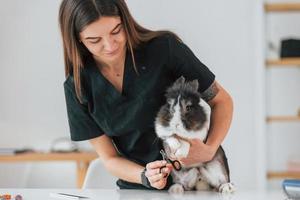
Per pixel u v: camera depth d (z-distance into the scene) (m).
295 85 3.31
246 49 3.31
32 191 1.66
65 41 1.58
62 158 3.02
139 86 1.67
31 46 3.41
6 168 3.45
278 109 3.33
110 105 1.70
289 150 3.31
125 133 1.74
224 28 3.32
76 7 1.47
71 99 1.73
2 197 1.49
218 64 3.33
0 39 3.42
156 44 1.65
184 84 1.67
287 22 3.29
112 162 1.72
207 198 1.48
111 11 1.46
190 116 1.64
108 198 1.50
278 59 3.10
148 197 1.51
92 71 1.68
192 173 1.66
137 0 3.34
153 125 1.70
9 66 3.42
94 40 1.48
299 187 1.39
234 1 3.31
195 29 3.33
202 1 3.32
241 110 3.32
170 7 3.33
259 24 3.07
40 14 3.40
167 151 1.62
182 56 1.66
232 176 3.33
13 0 3.40
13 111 3.43
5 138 3.43
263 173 3.07
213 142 1.63
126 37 1.58
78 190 1.68
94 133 1.77
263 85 3.08
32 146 3.42
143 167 1.64
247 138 3.32
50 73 3.41
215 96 1.69
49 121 3.42
